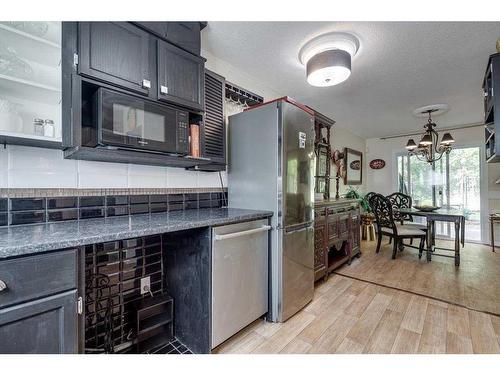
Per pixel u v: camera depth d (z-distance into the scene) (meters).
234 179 2.12
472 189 4.50
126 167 1.64
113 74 1.23
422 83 2.66
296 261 1.94
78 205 1.42
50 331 0.86
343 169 4.59
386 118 3.99
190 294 1.54
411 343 1.56
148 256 1.71
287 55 2.13
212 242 1.42
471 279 2.64
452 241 4.60
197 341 1.48
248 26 1.74
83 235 0.97
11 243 0.83
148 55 1.38
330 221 2.75
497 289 2.38
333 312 1.97
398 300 2.17
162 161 1.60
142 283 1.67
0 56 1.14
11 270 0.79
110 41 1.23
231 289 1.53
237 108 2.44
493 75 1.55
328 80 2.11
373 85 2.71
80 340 0.94
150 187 1.76
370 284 2.53
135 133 1.31
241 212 1.77
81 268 0.95
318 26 1.74
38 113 1.27
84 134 1.28
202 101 1.66
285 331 1.70
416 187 5.11
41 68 1.26
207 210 1.94
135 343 1.53
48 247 0.85
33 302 0.82
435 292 2.32
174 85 1.48
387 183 5.41
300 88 2.80
